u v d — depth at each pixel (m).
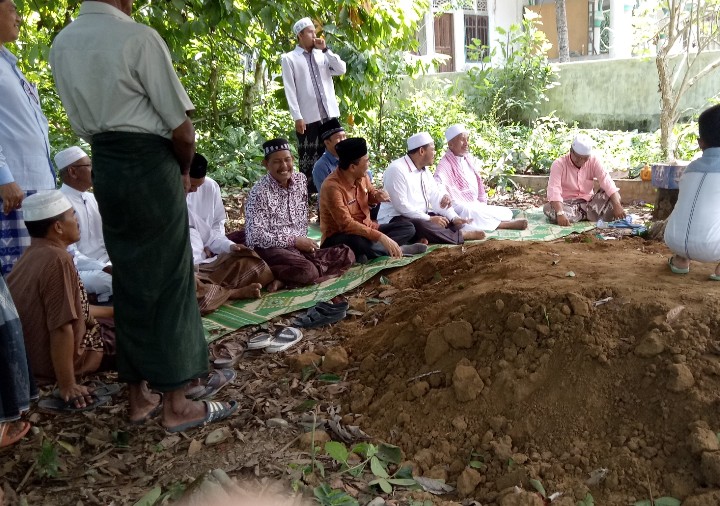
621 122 11.14
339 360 3.62
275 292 5.08
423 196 6.25
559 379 2.85
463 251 5.17
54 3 7.06
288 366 3.78
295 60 7.71
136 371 3.02
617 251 4.41
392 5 9.26
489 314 3.21
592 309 3.01
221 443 3.02
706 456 2.34
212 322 4.48
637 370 2.75
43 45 6.74
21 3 6.86
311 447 2.92
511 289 3.28
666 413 2.57
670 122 8.98
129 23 2.76
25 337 3.33
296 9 8.18
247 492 2.52
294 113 7.75
